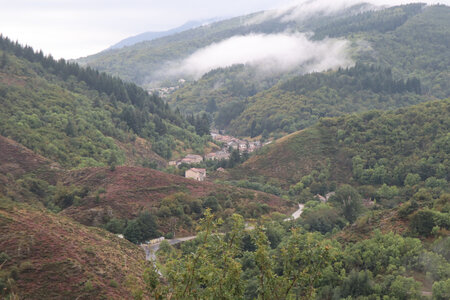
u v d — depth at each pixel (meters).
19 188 79.12
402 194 105.69
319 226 77.19
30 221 46.38
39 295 33.69
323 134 150.75
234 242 21.30
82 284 36.62
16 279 34.59
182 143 178.25
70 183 88.81
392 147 130.12
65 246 42.47
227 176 136.00
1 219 43.16
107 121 152.38
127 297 37.56
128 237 65.31
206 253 20.45
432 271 35.53
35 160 94.69
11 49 178.88
